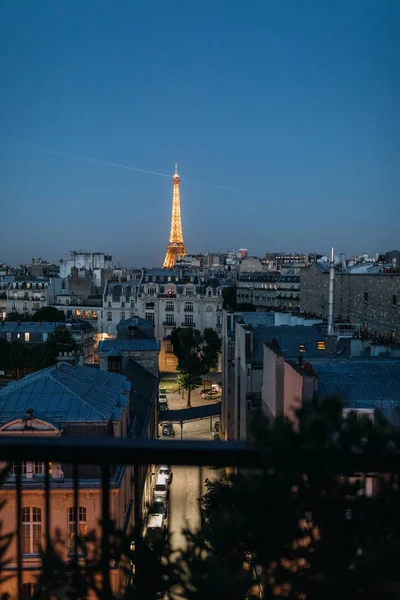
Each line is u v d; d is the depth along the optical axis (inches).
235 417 2265.0
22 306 6540.4
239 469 291.1
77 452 281.7
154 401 2546.8
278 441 270.8
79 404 1382.9
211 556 335.3
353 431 269.4
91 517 1143.6
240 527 312.7
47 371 1568.7
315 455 266.8
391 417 1106.7
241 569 333.1
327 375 1224.8
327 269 2972.4
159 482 2142.0
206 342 4616.1
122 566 335.9
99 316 5846.5
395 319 2010.3
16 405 1378.0
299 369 1198.9
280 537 297.1
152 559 331.6
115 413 1439.5
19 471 290.5
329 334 2058.3
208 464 283.0
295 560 299.0
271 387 1502.2
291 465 270.8
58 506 1141.1
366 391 1168.8
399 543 265.6
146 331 3631.9
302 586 285.1
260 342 1977.1
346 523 285.7
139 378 2746.1
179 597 330.3
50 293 6584.6
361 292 2399.1
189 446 281.7
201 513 346.6
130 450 281.0
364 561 268.4
